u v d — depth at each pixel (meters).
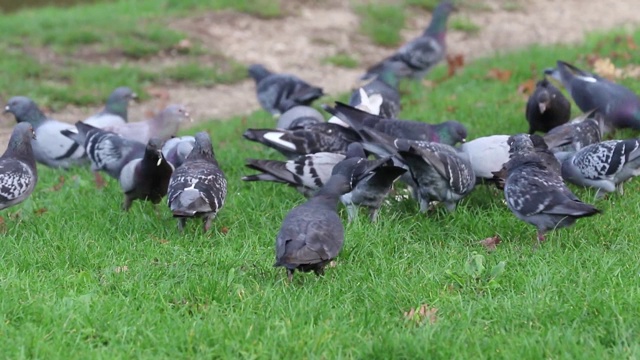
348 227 11.07
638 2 29.55
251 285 9.56
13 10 29.92
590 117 14.62
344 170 10.88
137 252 10.55
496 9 28.55
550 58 21.38
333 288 9.45
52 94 20.95
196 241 11.01
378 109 15.11
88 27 24.91
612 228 11.08
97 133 14.06
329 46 25.27
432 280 9.53
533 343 7.81
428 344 7.87
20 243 10.74
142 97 21.53
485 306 8.82
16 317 8.51
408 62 19.92
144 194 12.31
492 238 11.01
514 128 15.91
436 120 16.73
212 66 23.45
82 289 9.36
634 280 9.21
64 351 7.85
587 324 8.37
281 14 26.66
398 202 12.44
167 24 25.58
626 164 11.74
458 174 11.41
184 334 8.14
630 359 7.54
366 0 28.45
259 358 7.80
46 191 13.94
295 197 12.77
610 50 21.45
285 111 16.94
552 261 9.98
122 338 8.12
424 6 28.34
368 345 7.88
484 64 21.91
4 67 22.02
